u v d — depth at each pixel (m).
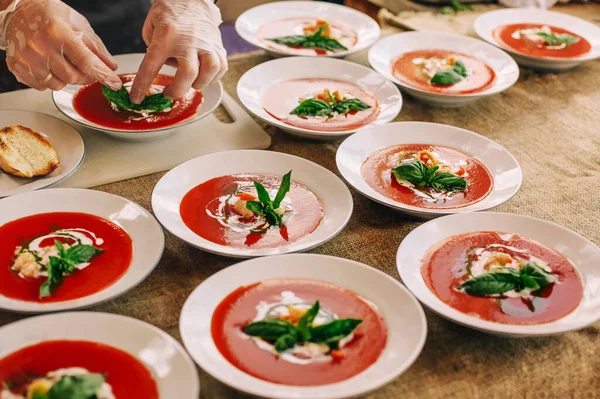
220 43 1.45
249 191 1.24
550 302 1.02
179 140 1.46
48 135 1.37
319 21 1.98
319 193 1.25
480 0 2.38
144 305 1.04
